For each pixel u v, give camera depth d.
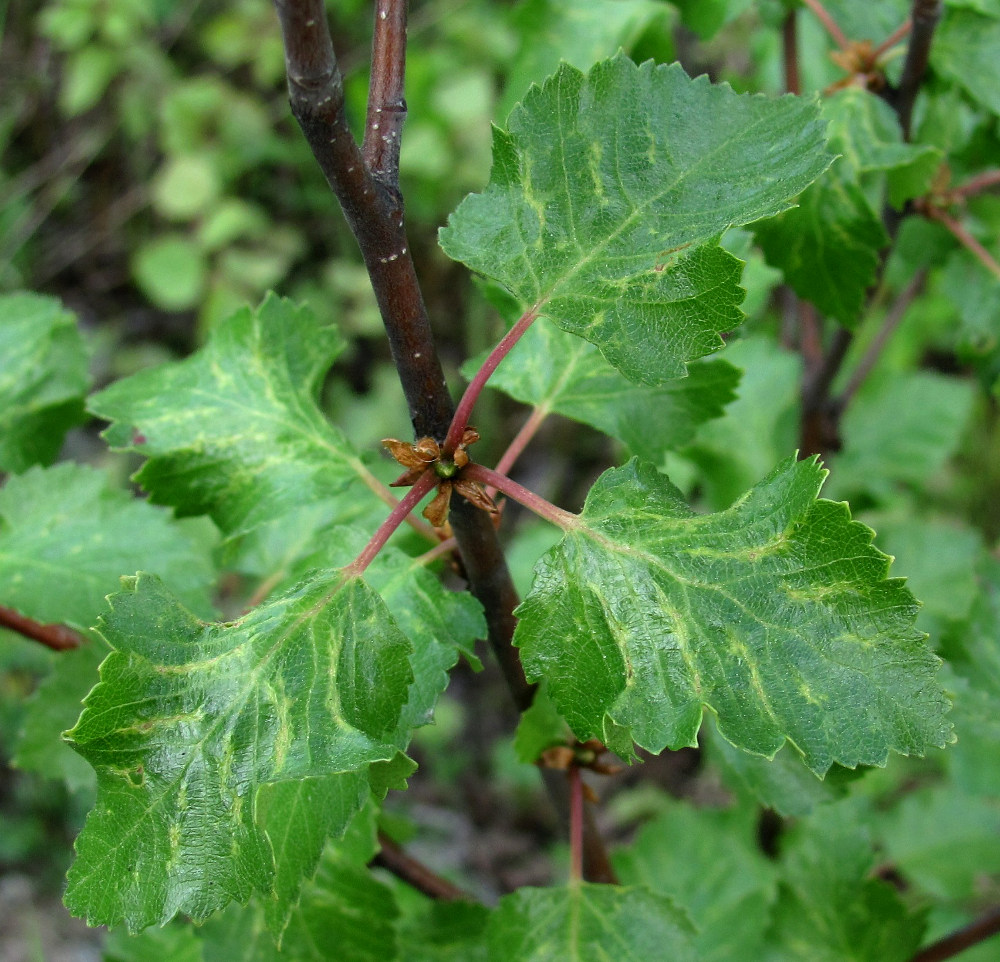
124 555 0.25
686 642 0.16
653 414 0.23
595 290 0.17
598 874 0.24
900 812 0.43
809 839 0.29
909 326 0.62
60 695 0.25
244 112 0.79
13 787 0.61
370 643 0.16
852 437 0.46
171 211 0.76
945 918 0.42
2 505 0.25
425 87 0.74
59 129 0.82
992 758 0.35
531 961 0.22
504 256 0.17
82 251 0.82
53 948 0.58
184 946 0.30
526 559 0.40
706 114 0.17
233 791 0.15
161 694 0.15
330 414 0.75
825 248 0.26
